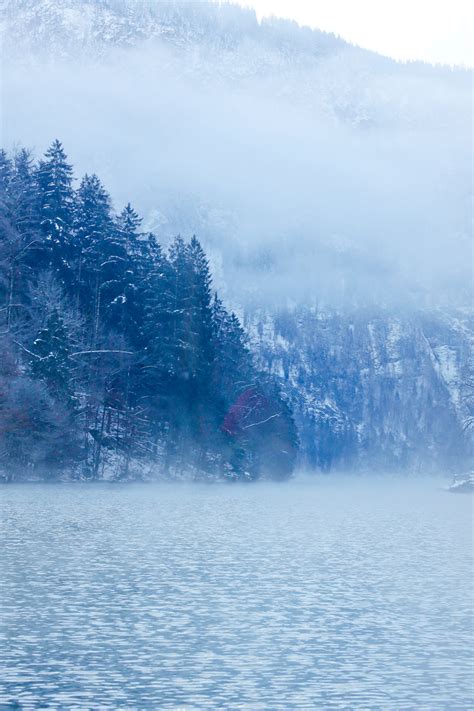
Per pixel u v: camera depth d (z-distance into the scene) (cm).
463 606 2731
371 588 3033
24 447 8544
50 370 8606
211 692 1831
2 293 9394
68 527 4731
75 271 10025
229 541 4356
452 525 5656
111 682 1897
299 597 2855
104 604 2675
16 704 1739
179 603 2716
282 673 1981
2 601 2694
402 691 1850
